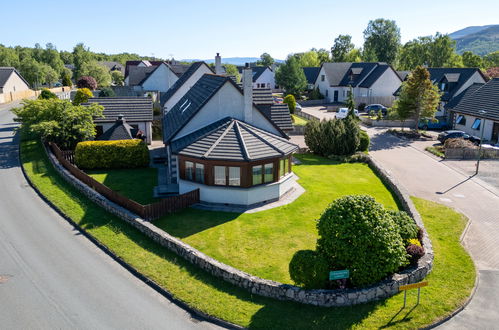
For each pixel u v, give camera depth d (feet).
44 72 325.21
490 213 74.33
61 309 45.03
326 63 255.29
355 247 44.93
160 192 82.53
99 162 101.50
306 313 43.06
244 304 44.96
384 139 146.10
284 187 82.64
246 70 85.87
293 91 255.50
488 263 55.77
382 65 225.76
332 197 82.17
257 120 90.07
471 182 93.35
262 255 57.00
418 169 105.09
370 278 45.01
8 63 346.13
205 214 72.49
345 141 114.83
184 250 55.06
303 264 45.24
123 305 45.80
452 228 65.82
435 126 164.96
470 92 158.81
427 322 41.50
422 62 339.36
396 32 337.72
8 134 144.77
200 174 78.07
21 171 100.94
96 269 53.93
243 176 74.79
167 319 43.29
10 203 78.59
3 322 42.75
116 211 70.85
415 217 65.05
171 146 85.56
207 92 92.38
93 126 117.60
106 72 313.32
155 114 174.09
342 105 237.45
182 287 48.47
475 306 45.09
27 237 63.62
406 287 42.70
